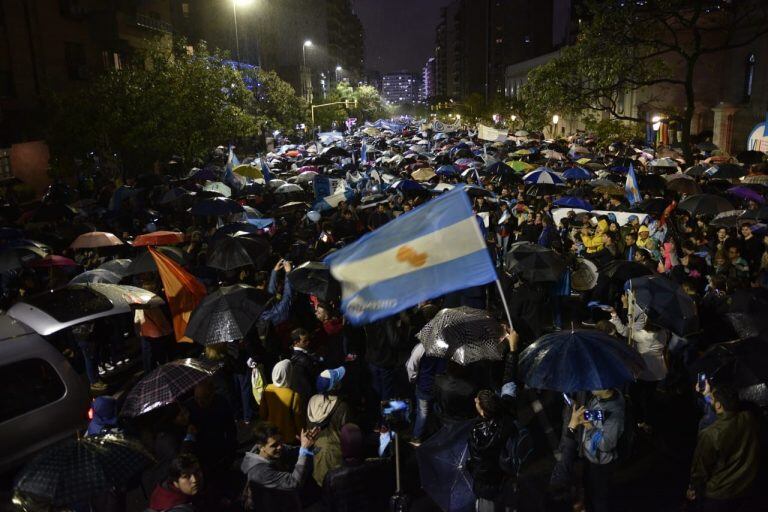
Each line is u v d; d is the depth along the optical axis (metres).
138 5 44.47
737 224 11.97
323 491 5.11
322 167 29.25
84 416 6.91
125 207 16.28
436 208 4.18
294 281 8.50
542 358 5.21
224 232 12.56
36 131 28.80
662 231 12.54
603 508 5.31
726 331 8.25
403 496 5.28
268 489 5.15
